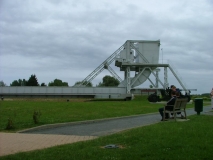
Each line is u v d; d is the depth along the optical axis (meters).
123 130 11.23
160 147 7.38
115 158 6.32
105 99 54.50
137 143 8.01
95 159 6.29
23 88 58.16
